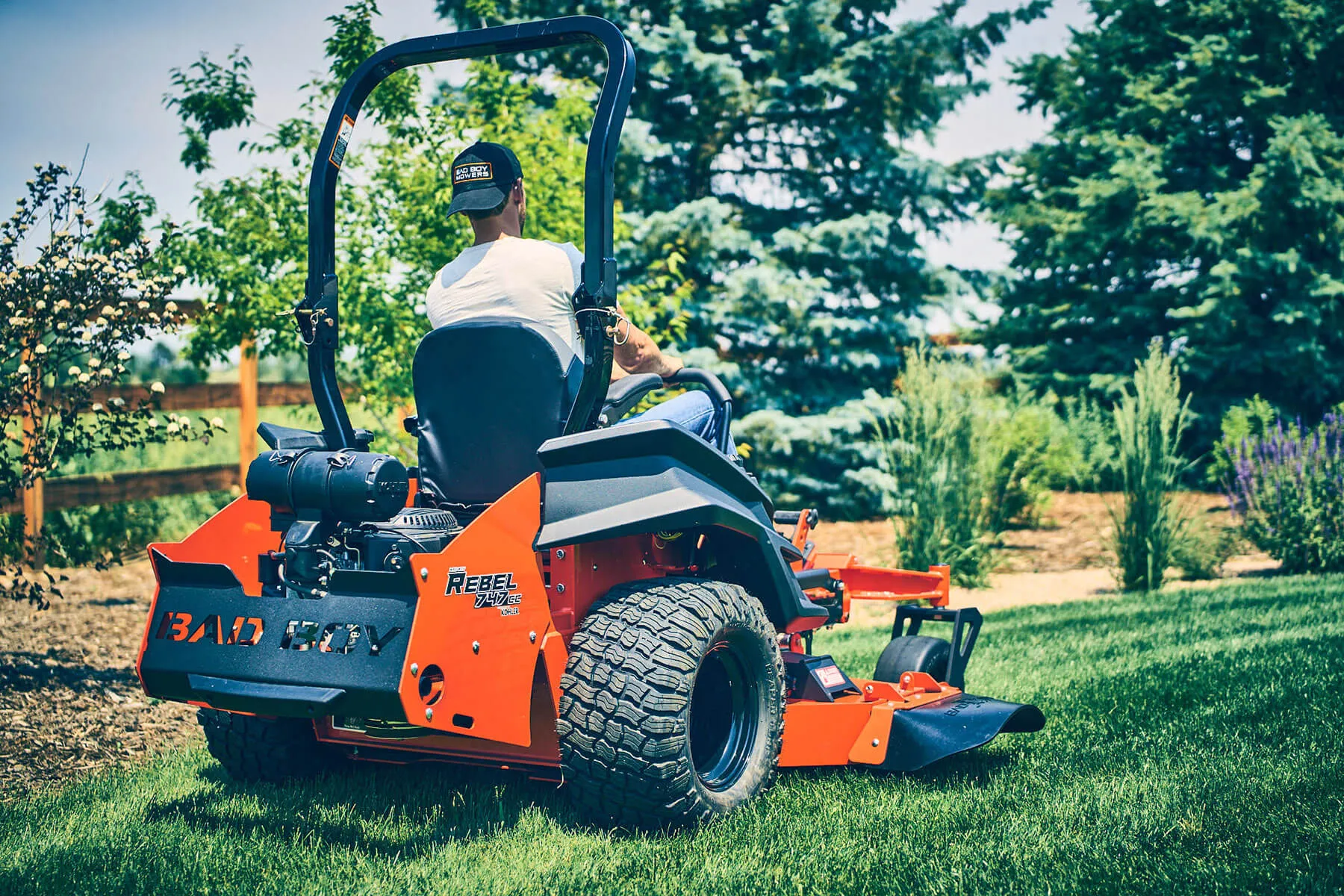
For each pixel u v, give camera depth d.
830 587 4.67
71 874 3.07
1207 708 4.72
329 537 3.40
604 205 3.34
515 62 14.81
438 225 7.58
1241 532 10.43
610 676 3.20
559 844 3.23
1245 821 3.22
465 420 3.52
